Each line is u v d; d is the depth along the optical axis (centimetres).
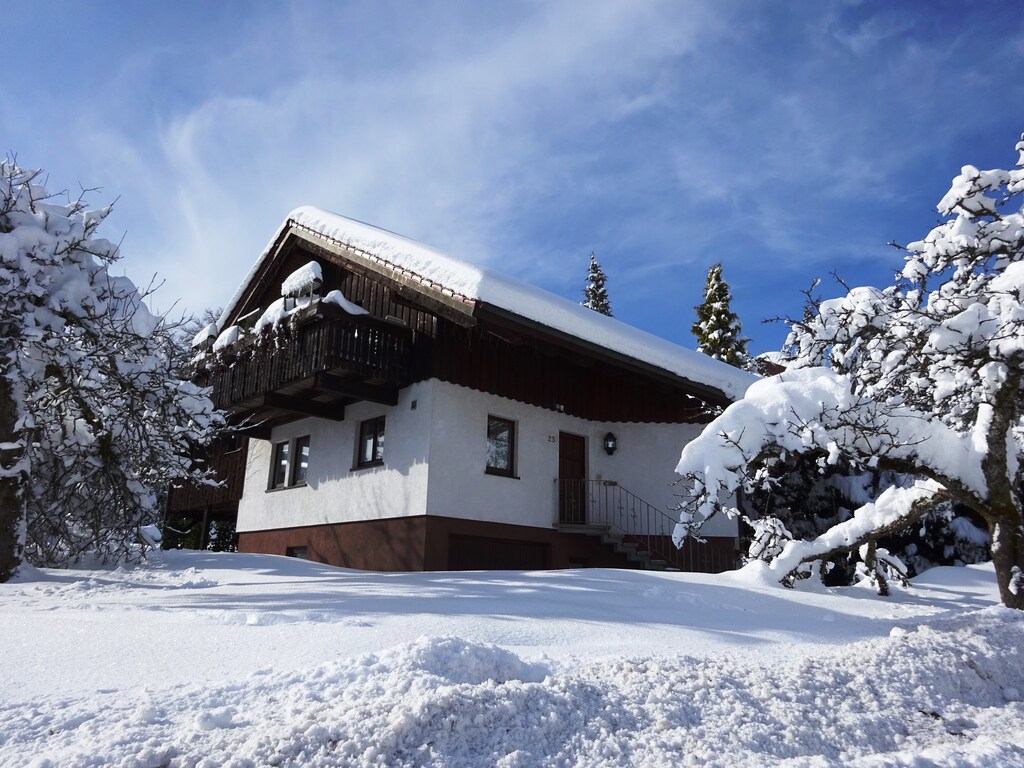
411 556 1345
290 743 262
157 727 290
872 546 1065
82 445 1167
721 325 3303
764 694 376
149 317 1110
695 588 829
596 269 4262
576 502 1582
